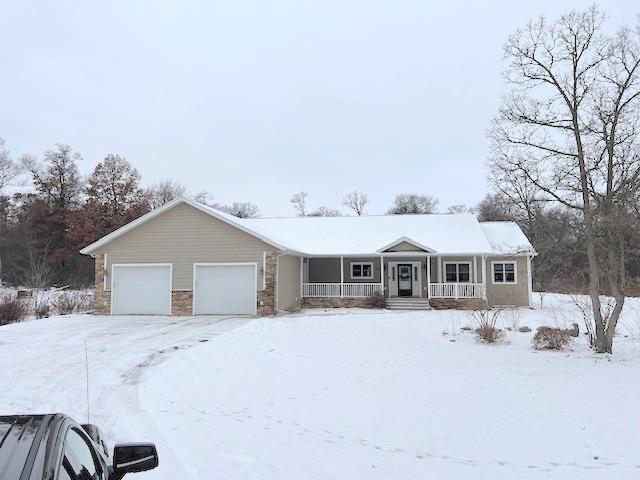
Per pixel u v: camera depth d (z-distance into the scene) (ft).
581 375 34.81
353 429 23.56
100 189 155.84
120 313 77.56
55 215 152.05
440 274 96.43
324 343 46.55
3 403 27.40
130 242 78.74
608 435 22.89
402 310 88.53
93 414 25.18
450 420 24.98
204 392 29.94
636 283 51.72
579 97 44.47
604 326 44.06
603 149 44.55
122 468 11.62
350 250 96.43
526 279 94.58
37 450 7.62
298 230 108.88
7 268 140.97
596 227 42.63
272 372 35.19
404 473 18.61
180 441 21.38
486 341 48.14
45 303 81.05
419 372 35.50
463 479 18.13
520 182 49.44
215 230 77.41
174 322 66.54
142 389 30.45
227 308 76.23
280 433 22.84
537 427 24.00
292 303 87.51
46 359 39.88
